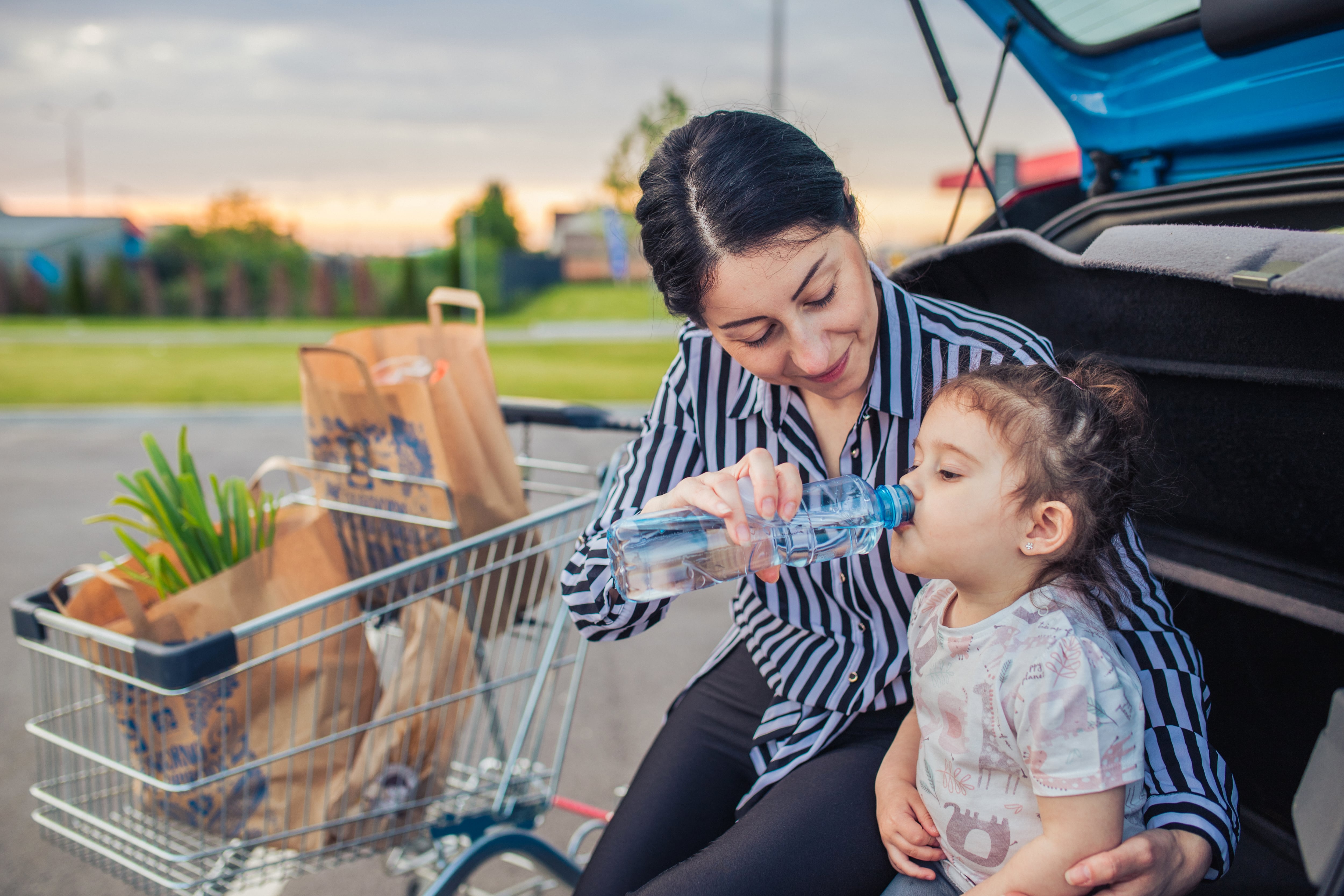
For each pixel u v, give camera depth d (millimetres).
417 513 1946
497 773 2031
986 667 1168
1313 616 1241
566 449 8234
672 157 1221
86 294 34281
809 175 1161
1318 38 1614
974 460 1163
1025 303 1634
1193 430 1385
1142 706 1119
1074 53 2059
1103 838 1067
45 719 1746
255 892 2598
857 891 1335
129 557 1915
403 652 1924
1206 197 1533
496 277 40469
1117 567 1235
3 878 2633
